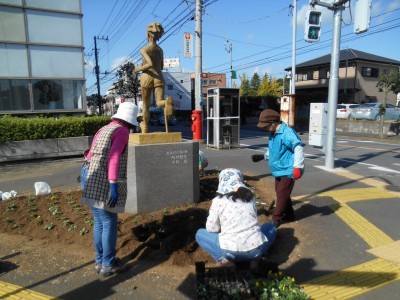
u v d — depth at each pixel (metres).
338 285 3.22
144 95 5.48
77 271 3.57
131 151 4.88
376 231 4.48
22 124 10.25
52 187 7.18
